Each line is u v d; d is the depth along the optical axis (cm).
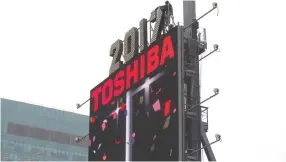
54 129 12888
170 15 3631
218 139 3150
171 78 3288
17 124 12462
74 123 13225
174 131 3172
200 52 3422
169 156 3167
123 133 3591
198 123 3250
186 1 3516
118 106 3703
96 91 3984
